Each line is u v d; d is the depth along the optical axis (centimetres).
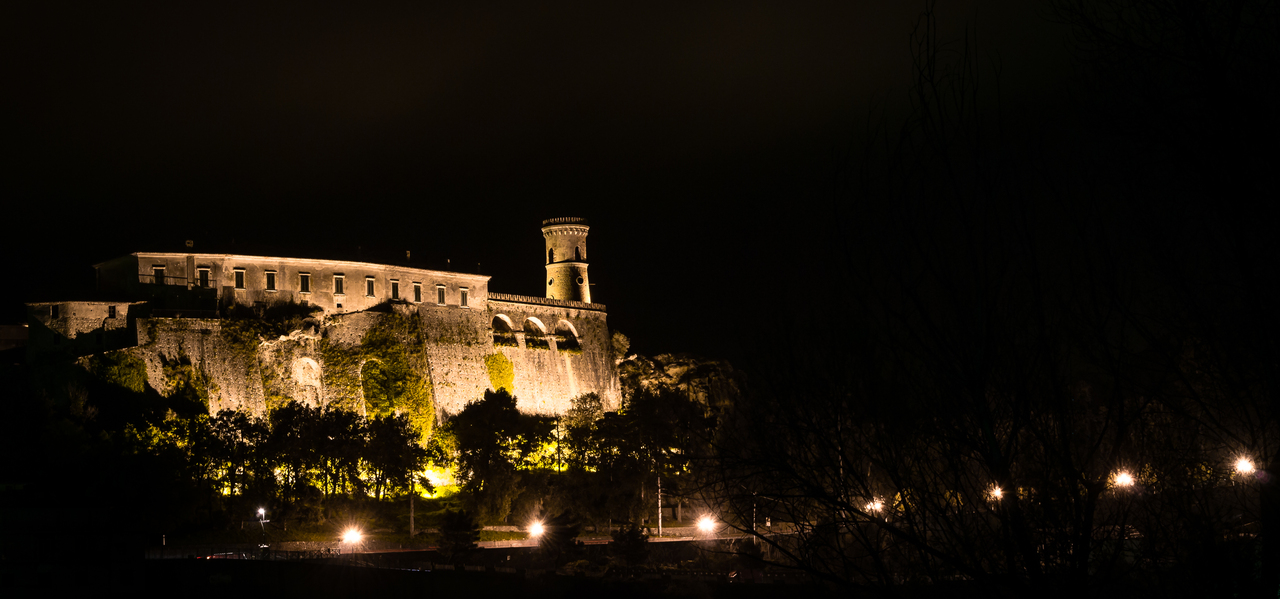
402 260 16962
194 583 8431
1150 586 1253
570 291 18975
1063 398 1243
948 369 1280
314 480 12612
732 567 6988
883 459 1319
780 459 1388
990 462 1245
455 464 14800
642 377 19312
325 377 15325
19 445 11975
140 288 14788
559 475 13812
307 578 7931
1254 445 1192
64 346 14050
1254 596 1183
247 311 15312
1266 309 1151
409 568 8538
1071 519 1241
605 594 6850
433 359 16400
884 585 1298
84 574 8575
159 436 12356
